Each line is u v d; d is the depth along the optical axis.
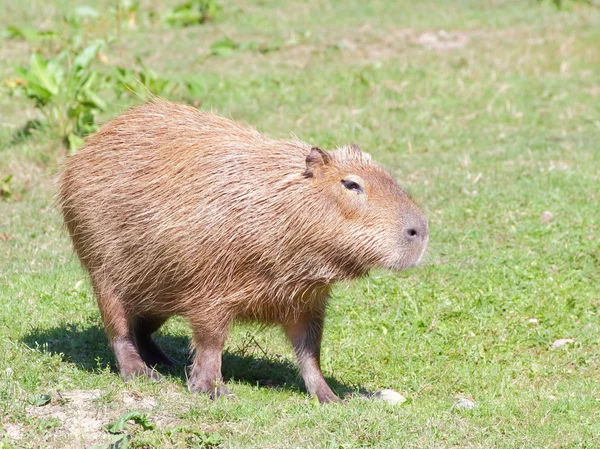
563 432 18.38
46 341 21.80
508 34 53.56
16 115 40.09
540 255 28.41
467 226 30.48
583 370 22.41
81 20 53.25
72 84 36.50
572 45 50.78
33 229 30.20
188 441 16.89
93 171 20.06
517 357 23.05
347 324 24.38
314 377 19.98
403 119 41.31
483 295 25.72
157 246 19.08
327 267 18.66
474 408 19.34
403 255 18.14
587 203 32.19
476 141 39.03
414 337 23.80
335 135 38.59
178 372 21.25
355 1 60.97
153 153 19.66
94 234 19.97
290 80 45.19
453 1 61.34
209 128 20.16
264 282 18.83
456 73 46.81
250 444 16.91
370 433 17.47
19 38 50.34
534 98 44.00
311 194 18.42
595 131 40.28
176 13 55.41
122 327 20.31
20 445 16.59
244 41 51.81
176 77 44.62
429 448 17.09
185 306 19.22
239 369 21.48
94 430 17.27
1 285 25.33
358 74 45.66
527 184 33.75
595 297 25.98
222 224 18.64
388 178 18.72
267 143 19.50
